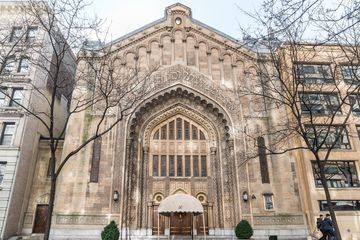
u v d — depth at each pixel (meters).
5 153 27.31
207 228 25.98
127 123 26.95
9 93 29.48
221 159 27.72
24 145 28.28
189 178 27.58
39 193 29.06
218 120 29.12
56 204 24.22
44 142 31.05
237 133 27.38
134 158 27.30
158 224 24.33
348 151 26.52
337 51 26.61
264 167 26.22
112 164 25.58
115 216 23.98
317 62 27.34
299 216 24.67
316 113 26.62
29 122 29.05
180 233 26.06
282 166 26.16
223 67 30.05
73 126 26.56
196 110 29.39
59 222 23.61
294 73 18.17
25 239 25.08
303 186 25.80
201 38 31.08
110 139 26.39
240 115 28.06
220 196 26.56
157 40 30.72
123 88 23.36
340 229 23.94
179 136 29.17
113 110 27.22
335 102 27.48
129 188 25.67
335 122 27.08
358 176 25.98
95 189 24.72
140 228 25.22
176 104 29.47
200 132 29.50
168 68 29.42
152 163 27.98
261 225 24.33
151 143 28.70
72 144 26.00
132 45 30.20
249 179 25.73
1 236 24.69
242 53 30.30
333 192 25.17
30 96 29.27
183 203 23.41
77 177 24.97
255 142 24.53
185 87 28.89
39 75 30.55
